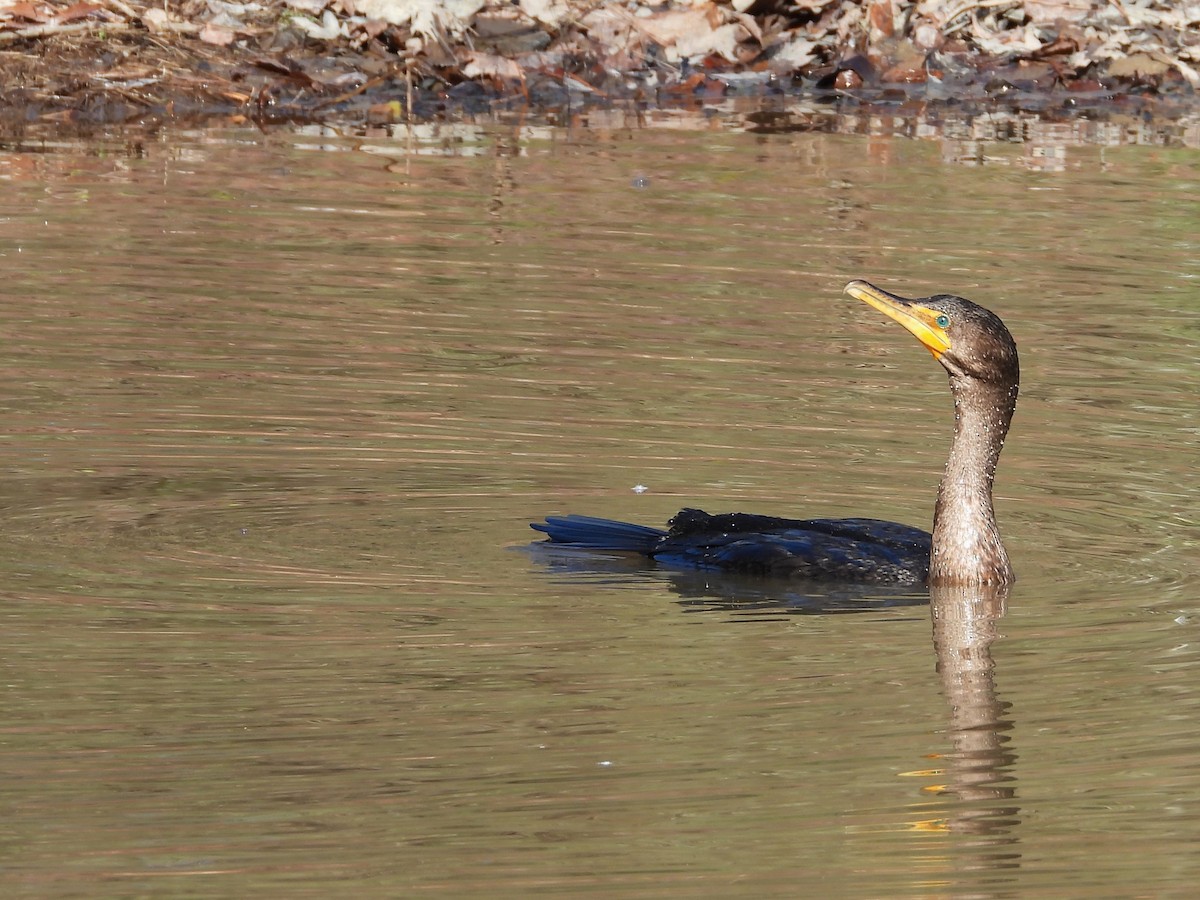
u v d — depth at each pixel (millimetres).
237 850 7469
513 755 8445
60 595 10484
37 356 14734
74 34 23219
